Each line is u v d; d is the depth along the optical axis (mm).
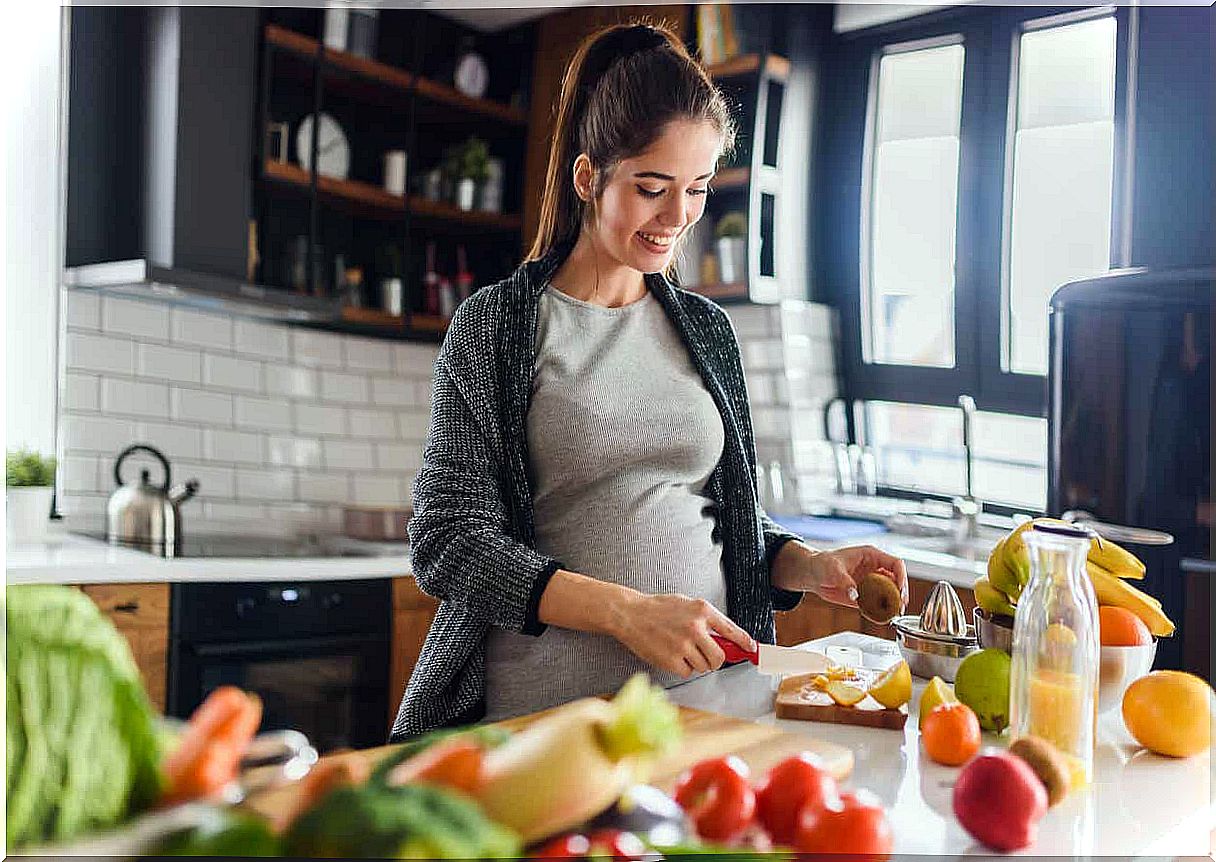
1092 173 3004
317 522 3375
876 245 3523
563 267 1420
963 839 797
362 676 2766
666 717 607
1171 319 2004
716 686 1241
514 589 1149
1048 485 2186
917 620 1369
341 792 505
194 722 587
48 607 550
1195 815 873
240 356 3246
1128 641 1104
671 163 1254
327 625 2699
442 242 3900
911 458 3482
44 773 522
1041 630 950
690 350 1431
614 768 604
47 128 2848
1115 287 2070
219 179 2863
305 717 2668
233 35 2883
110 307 2961
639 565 1313
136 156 2893
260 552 2754
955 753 976
